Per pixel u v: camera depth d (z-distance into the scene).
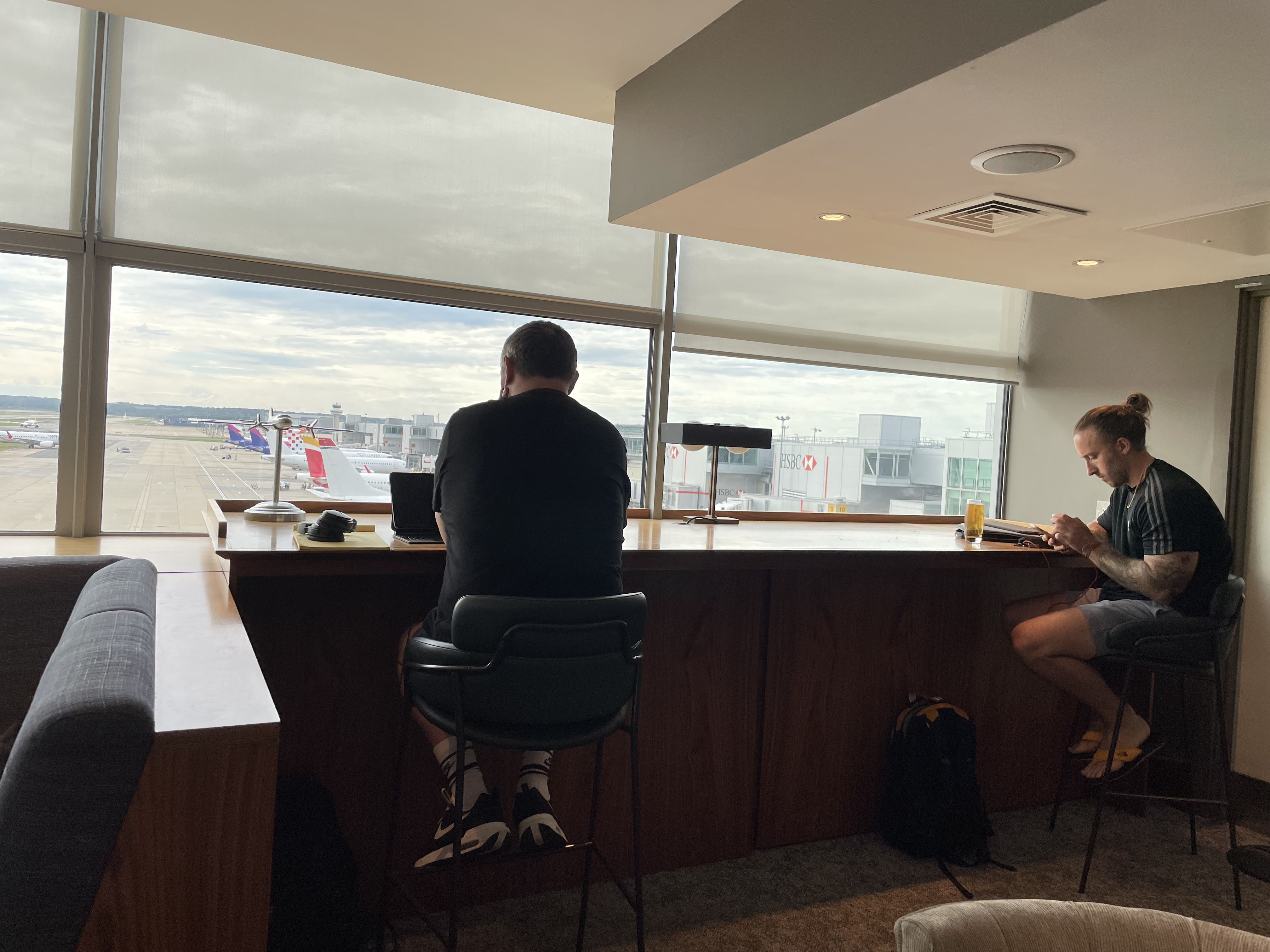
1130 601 2.78
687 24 2.30
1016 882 2.58
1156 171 2.15
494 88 2.70
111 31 2.46
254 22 2.26
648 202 2.58
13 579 1.73
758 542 2.58
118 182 2.49
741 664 2.64
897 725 2.82
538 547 1.66
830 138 2.01
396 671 2.20
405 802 2.22
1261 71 1.61
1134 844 2.91
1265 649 3.26
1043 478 4.07
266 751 0.86
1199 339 3.44
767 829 2.73
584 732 1.67
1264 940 0.91
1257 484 3.33
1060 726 3.26
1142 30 1.48
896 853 2.75
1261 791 3.20
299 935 1.62
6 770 0.81
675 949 2.13
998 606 3.11
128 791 0.80
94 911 0.81
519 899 2.35
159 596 1.63
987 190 2.35
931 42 1.68
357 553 1.90
